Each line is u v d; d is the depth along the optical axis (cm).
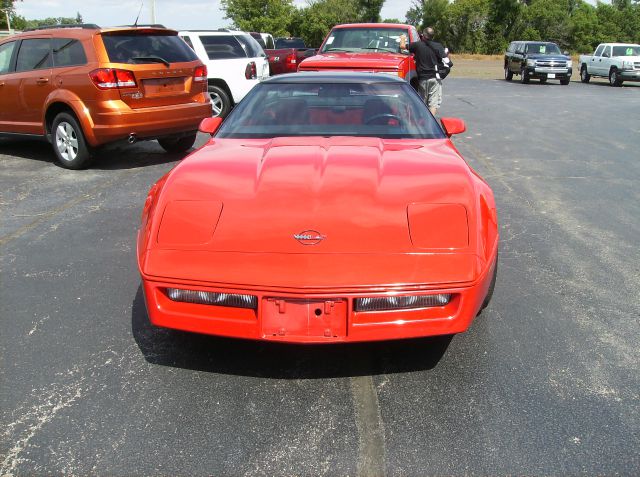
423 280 270
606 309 386
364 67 997
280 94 439
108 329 359
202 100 849
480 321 368
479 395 290
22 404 284
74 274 444
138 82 762
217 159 350
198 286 276
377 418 272
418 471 238
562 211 612
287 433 262
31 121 815
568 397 288
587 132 1169
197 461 245
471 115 1424
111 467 241
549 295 407
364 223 287
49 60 785
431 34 1135
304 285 267
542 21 7188
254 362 321
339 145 367
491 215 319
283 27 5706
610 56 2712
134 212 601
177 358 326
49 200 645
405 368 314
